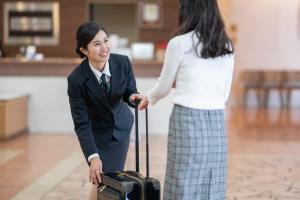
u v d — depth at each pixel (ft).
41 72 26.55
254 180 16.94
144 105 9.46
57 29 32.63
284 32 42.19
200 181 8.52
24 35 32.78
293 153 21.68
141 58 29.58
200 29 8.30
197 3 8.36
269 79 41.78
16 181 16.70
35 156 20.67
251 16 42.32
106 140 10.57
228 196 15.01
